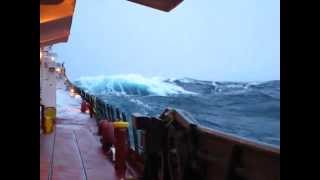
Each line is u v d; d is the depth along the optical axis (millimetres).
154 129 5785
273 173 3068
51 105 19719
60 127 16188
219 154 4141
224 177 3770
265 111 73438
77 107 27547
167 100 100000
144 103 94250
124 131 7773
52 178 7113
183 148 4828
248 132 56219
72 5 12320
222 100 93562
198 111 84312
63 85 37469
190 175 4707
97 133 14086
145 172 6086
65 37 16875
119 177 7355
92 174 7559
